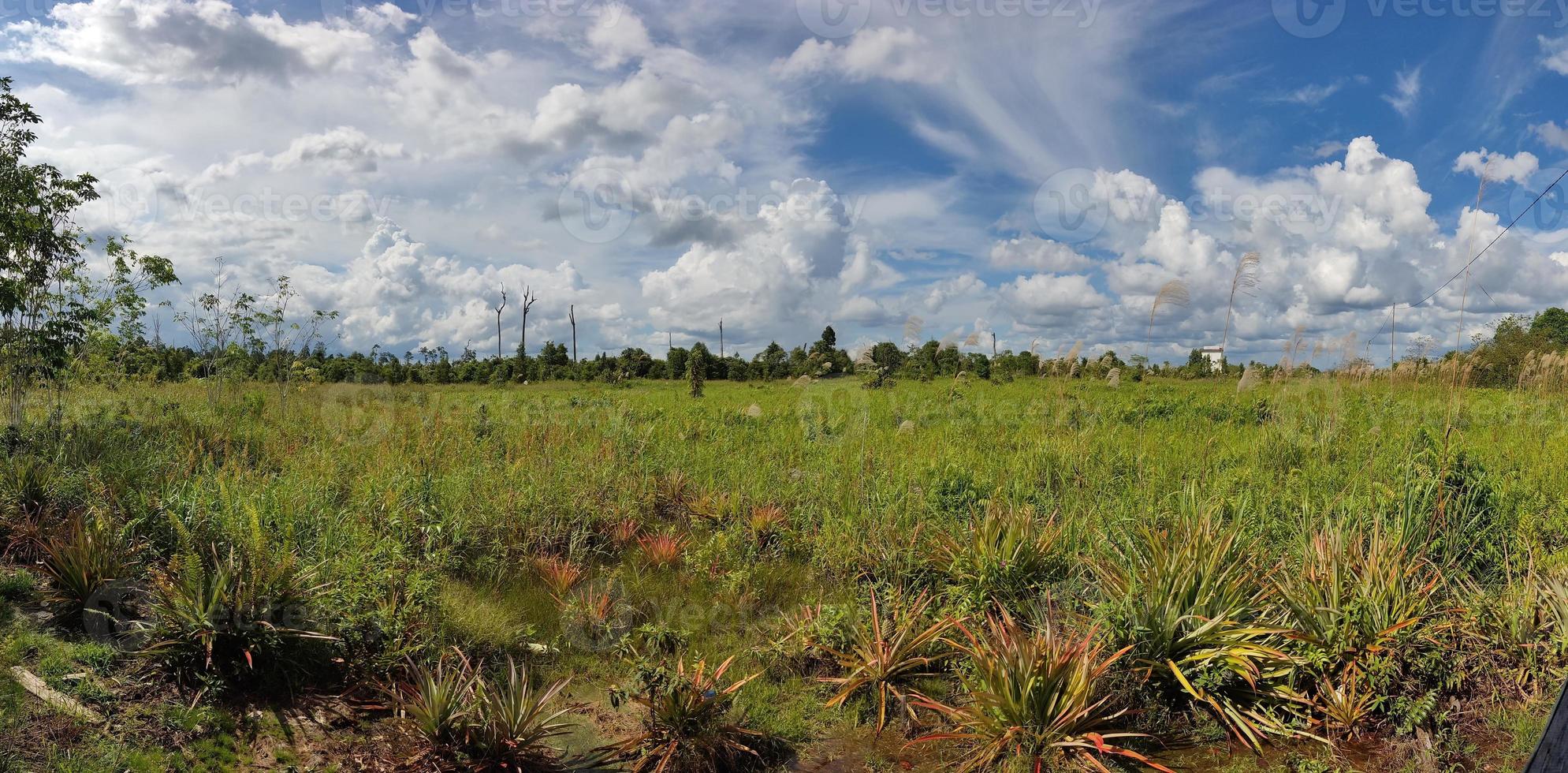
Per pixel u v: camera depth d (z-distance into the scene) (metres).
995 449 10.25
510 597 6.25
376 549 5.50
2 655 4.40
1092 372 18.58
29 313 9.31
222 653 4.59
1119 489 7.84
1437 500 5.94
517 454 9.82
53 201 9.52
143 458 7.98
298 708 4.49
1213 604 4.90
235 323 14.50
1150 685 4.71
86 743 3.86
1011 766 4.09
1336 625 4.67
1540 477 7.31
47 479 6.84
